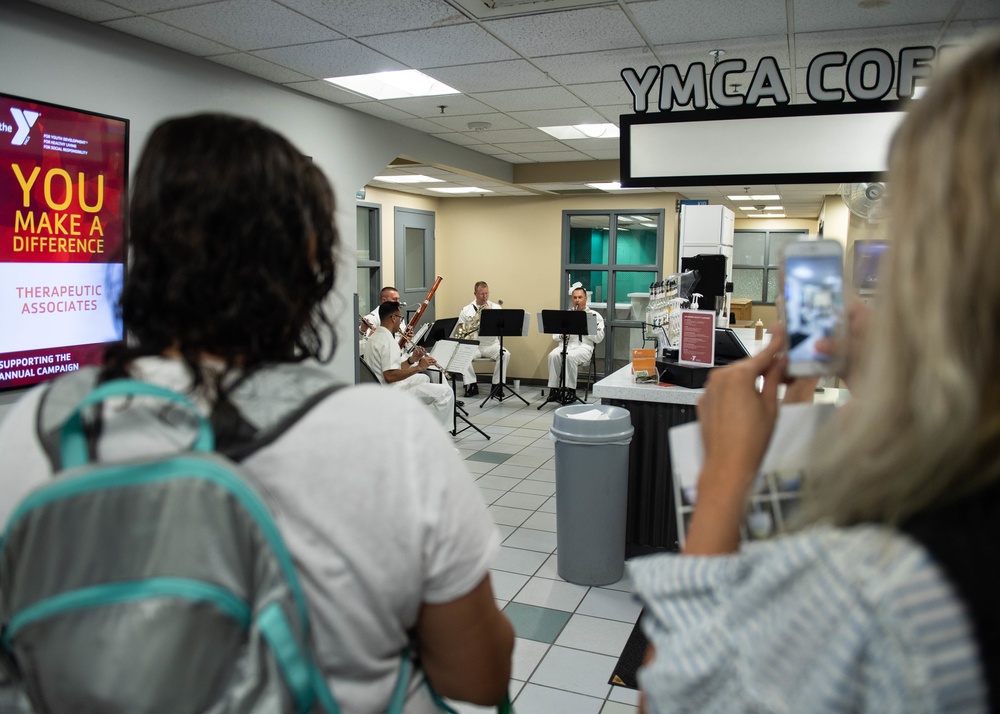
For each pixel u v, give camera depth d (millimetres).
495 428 6746
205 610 492
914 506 361
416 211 9250
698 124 3232
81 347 3049
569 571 3203
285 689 516
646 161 3311
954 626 341
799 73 3898
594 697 2324
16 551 512
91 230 3078
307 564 572
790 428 559
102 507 505
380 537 591
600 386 3299
